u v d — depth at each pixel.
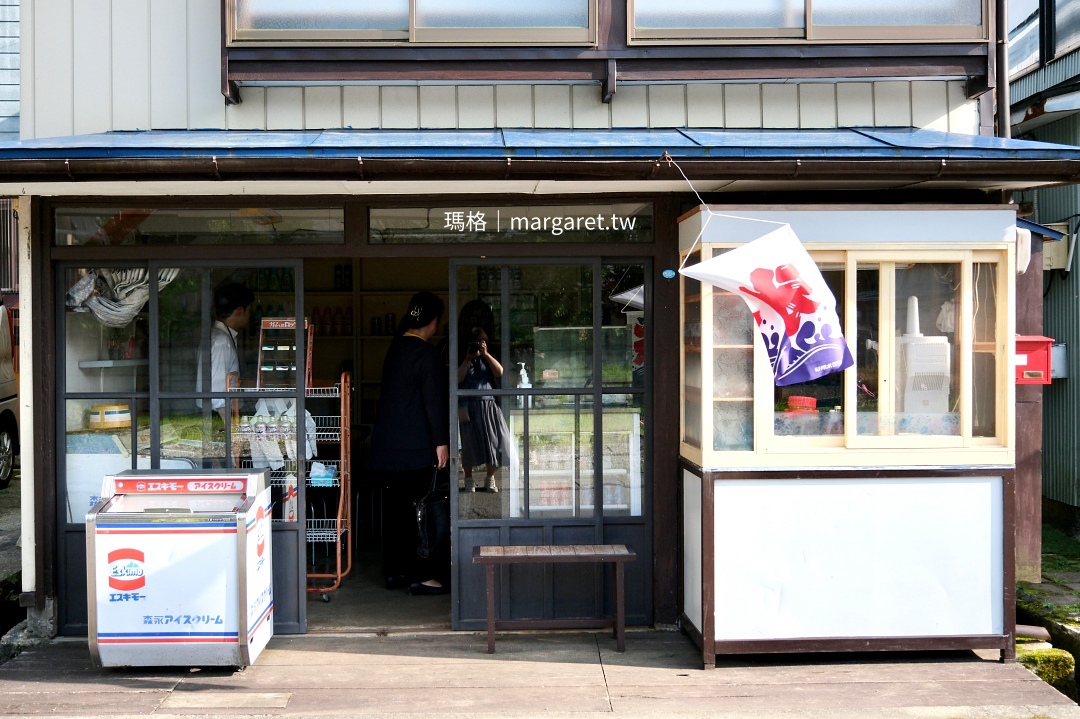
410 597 6.21
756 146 4.67
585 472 5.59
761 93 5.64
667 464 5.52
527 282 5.52
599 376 5.55
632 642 5.35
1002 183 5.09
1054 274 7.94
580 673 4.89
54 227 5.39
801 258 4.57
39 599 5.40
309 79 5.41
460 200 5.43
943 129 5.68
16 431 10.86
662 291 5.49
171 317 5.46
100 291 5.46
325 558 6.73
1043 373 6.13
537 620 5.36
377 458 6.19
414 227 5.44
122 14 5.48
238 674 4.89
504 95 5.58
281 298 5.47
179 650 4.80
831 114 5.65
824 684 4.74
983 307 5.04
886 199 5.43
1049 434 8.09
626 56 5.46
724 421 4.97
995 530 4.97
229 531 4.78
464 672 4.91
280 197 5.40
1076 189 7.60
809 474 4.91
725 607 4.92
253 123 5.52
